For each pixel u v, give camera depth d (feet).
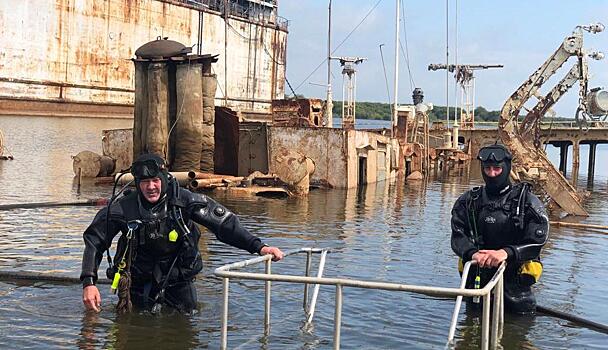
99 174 72.79
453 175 116.26
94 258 20.89
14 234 36.94
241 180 66.74
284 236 40.06
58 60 173.27
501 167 23.12
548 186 61.21
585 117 64.75
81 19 177.68
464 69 181.68
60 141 118.52
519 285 23.68
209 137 70.03
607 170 174.50
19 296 23.56
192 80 67.97
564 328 22.02
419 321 21.90
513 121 64.75
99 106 182.80
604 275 31.42
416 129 119.03
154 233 21.27
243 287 25.67
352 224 46.70
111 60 185.98
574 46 63.26
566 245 40.86
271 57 245.04
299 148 73.51
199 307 22.63
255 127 73.77
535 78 64.75
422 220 50.42
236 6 232.73
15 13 163.32
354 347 19.11
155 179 21.03
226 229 21.59
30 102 166.61
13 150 100.94
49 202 51.19
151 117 68.64
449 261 33.30
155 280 21.81
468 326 21.52
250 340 19.38
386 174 91.04
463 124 176.35
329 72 103.35
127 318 21.13
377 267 31.14
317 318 21.83
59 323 20.48
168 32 202.08
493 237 23.38
